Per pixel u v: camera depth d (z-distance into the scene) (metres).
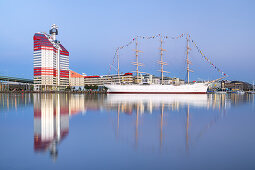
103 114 19.42
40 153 7.77
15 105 30.28
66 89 172.75
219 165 6.60
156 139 9.88
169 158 7.26
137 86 99.50
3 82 169.75
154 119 16.17
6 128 12.52
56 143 9.16
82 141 9.48
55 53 181.12
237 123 14.43
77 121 15.23
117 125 13.62
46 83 171.25
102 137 10.27
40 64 171.00
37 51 171.62
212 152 7.93
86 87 164.00
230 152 7.92
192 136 10.51
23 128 12.49
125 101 39.81
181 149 8.31
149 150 8.16
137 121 15.23
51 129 12.21
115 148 8.45
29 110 23.06
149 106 28.02
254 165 6.59
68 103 34.50
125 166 6.52
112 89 105.44
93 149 8.30
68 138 10.05
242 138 10.10
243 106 29.16
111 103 34.19
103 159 7.15
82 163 6.76
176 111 22.08
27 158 7.20
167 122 14.84
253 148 8.42
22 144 8.94
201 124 13.97
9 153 7.74
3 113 20.41
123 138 10.07
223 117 17.52
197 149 8.30
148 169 6.27
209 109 24.38
